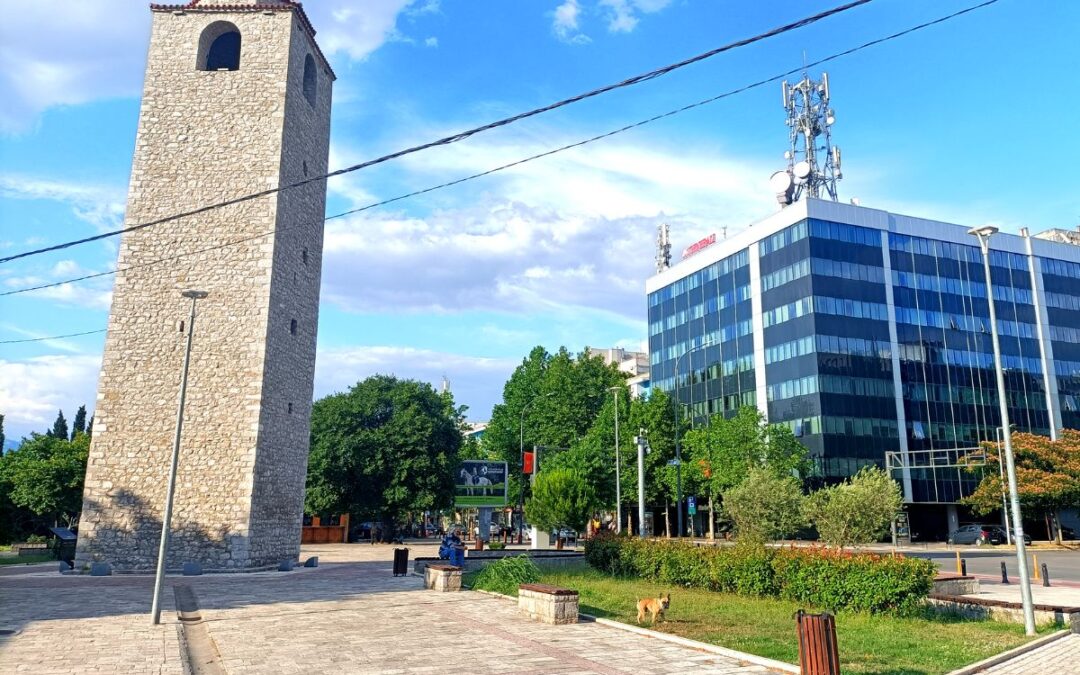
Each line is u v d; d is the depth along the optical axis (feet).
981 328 219.61
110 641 42.32
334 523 196.95
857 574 54.03
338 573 87.51
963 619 53.26
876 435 196.34
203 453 90.02
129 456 89.97
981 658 38.88
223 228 96.73
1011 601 58.44
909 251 214.69
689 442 189.37
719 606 56.44
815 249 200.64
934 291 215.31
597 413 210.18
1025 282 231.71
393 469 181.37
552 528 136.56
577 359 224.12
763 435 175.83
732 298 230.27
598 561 82.79
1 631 45.68
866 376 199.00
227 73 101.91
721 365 232.32
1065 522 209.77
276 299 96.37
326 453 180.65
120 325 93.56
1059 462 161.07
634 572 76.84
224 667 35.70
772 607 55.93
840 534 82.17
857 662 37.24
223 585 73.46
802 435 196.34
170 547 87.56
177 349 93.25
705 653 38.58
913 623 50.11
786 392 203.72
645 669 34.60
